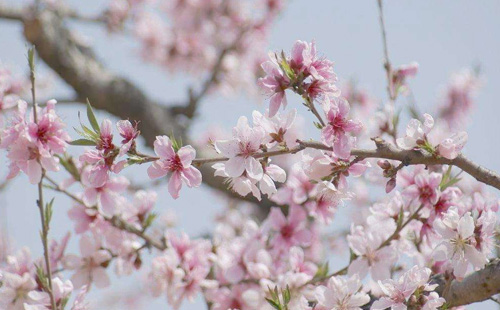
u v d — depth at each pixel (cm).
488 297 339
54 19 882
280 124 315
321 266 456
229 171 309
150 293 466
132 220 468
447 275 347
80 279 448
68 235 445
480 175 311
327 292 340
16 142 329
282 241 479
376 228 398
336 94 309
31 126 326
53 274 440
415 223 394
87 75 865
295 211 484
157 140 316
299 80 307
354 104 706
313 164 318
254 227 492
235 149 311
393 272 428
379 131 444
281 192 484
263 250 466
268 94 318
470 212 354
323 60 311
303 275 420
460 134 312
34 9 859
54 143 330
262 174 307
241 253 473
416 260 404
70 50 874
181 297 470
